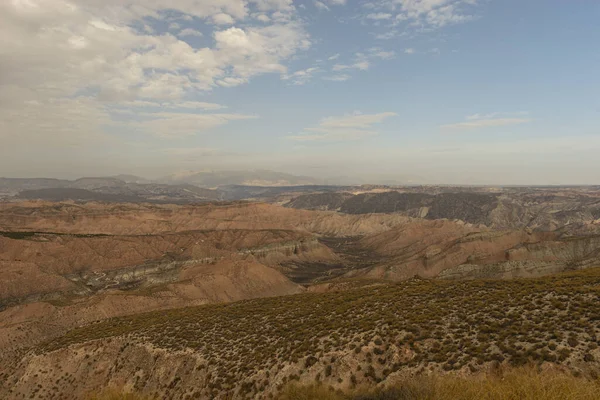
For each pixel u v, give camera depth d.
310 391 26.92
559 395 17.48
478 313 31.62
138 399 38.22
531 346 23.86
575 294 30.83
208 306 64.44
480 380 21.48
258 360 34.75
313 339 34.47
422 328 30.92
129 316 67.75
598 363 20.67
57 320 93.75
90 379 47.25
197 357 40.22
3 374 56.00
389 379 25.89
